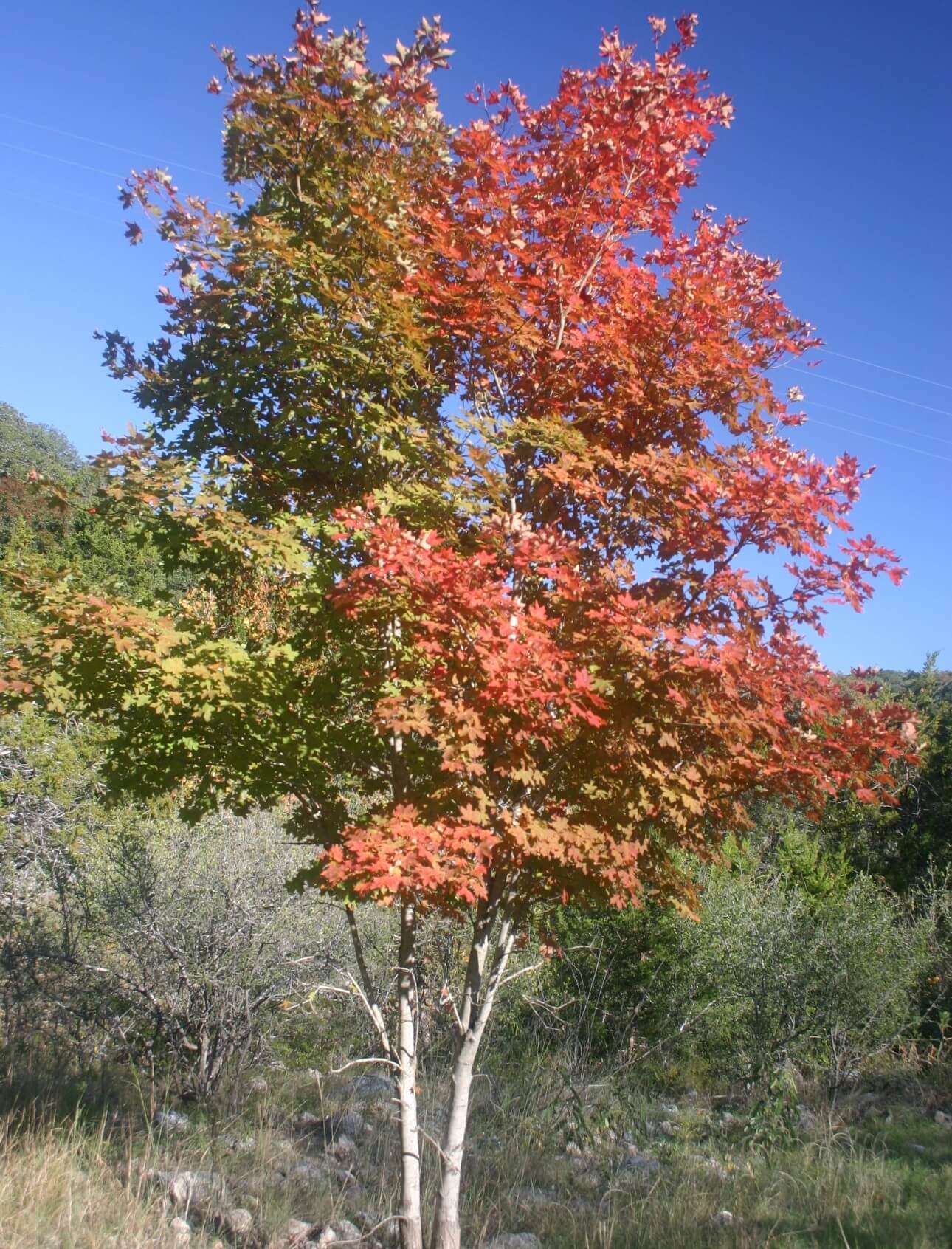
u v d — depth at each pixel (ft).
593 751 13.24
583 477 15.08
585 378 15.80
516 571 13.73
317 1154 20.36
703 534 14.14
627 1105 24.32
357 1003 27.20
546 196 15.99
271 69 15.49
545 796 13.93
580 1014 28.07
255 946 25.23
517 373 16.08
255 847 26.68
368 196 14.82
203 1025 24.30
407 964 15.29
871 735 13.42
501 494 14.89
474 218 15.61
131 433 13.98
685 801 12.67
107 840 27.09
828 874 34.94
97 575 63.05
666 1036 28.12
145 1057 25.20
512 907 15.23
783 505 13.57
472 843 11.85
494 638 11.37
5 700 14.11
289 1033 28.37
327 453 15.89
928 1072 28.94
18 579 13.61
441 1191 13.99
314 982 25.58
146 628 13.07
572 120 16.35
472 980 14.85
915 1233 15.93
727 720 12.21
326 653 15.29
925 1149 22.02
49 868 29.55
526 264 15.61
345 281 15.02
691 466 13.94
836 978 27.55
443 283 15.47
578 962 28.99
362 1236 14.20
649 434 15.75
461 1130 14.28
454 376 16.55
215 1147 19.85
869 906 30.27
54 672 13.94
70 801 30.37
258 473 16.02
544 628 12.36
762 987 27.43
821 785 13.30
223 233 14.83
